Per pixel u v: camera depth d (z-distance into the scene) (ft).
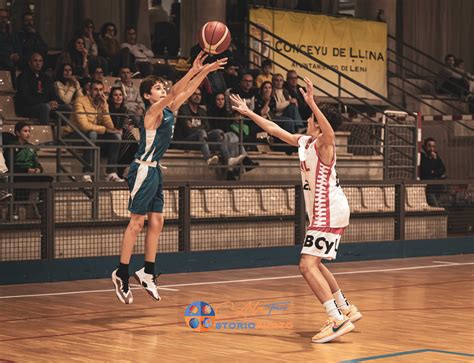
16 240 41.47
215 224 47.73
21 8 66.49
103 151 51.44
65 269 41.42
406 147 58.59
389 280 41.42
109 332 27.43
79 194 44.80
